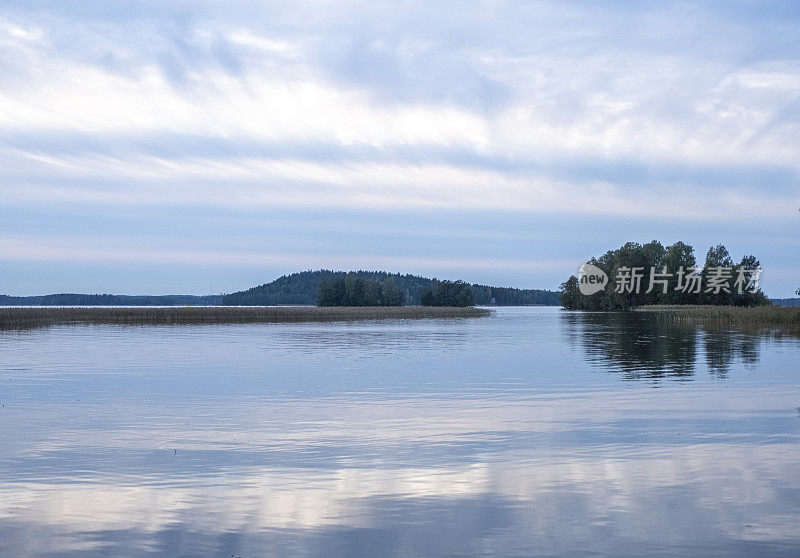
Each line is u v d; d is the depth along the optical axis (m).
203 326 83.25
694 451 14.06
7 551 8.73
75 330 72.25
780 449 14.19
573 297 191.50
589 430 16.45
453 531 9.41
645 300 163.12
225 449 14.49
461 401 21.31
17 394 23.12
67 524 9.72
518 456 13.76
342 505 10.57
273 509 10.38
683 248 157.00
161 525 9.68
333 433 16.22
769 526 9.50
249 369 31.36
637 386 24.70
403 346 47.09
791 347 43.59
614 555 8.56
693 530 9.38
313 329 75.12
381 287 193.12
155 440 15.44
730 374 28.38
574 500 10.73
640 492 11.12
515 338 56.94
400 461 13.37
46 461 13.40
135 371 30.53
